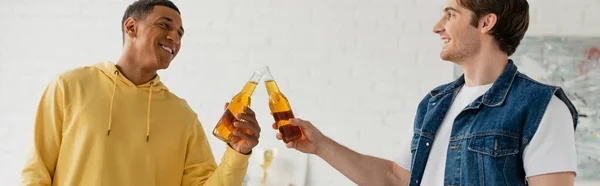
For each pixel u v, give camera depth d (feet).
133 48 6.55
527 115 4.99
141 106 6.46
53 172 6.27
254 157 10.02
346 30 10.23
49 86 6.39
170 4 6.70
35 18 10.58
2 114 10.43
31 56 10.52
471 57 5.48
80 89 6.33
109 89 6.41
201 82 10.38
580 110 9.64
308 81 10.23
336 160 5.98
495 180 4.99
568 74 9.70
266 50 10.34
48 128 6.26
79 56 10.48
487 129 5.12
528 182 4.95
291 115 5.87
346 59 10.20
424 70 10.05
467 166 5.15
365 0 10.24
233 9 10.44
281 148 10.13
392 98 10.08
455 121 5.38
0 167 10.33
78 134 6.19
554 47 9.75
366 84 10.14
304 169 10.03
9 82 10.48
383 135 10.05
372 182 6.02
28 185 6.00
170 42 6.56
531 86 5.12
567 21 9.80
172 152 6.56
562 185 4.78
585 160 9.59
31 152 6.21
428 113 5.67
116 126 6.28
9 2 10.62
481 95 5.31
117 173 6.17
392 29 10.16
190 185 6.70
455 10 5.49
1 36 10.56
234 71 10.35
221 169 6.41
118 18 10.53
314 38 10.28
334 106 10.16
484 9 5.32
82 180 6.11
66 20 10.56
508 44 5.38
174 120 6.64
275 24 10.36
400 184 6.00
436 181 5.44
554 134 4.87
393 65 10.11
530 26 9.86
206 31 10.44
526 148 4.95
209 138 10.30
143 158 6.31
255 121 5.98
